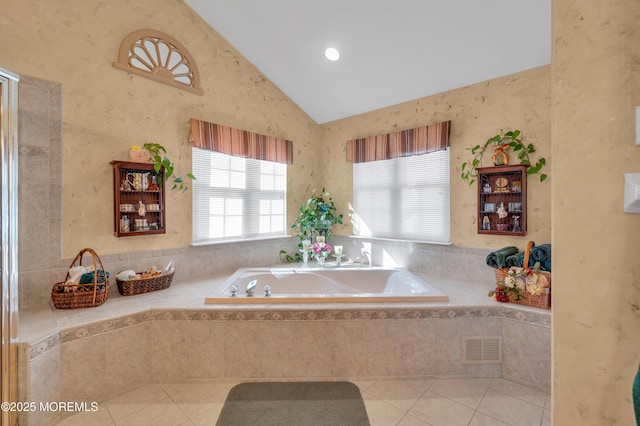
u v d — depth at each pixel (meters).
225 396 2.07
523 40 2.52
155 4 2.93
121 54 2.71
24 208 2.26
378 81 3.39
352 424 1.79
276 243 3.97
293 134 4.13
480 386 2.18
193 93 3.20
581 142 0.77
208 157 3.36
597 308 0.75
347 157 4.05
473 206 3.10
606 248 0.73
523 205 2.72
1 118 1.66
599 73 0.74
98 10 2.60
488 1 2.33
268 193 3.94
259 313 2.24
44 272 2.35
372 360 2.26
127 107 2.76
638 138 0.69
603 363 0.74
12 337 1.65
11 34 2.21
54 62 2.38
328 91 3.79
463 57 2.83
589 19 0.76
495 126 2.94
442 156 3.34
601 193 0.74
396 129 3.66
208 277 3.26
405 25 2.71
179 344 2.23
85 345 1.96
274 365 2.25
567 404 0.79
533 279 2.23
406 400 2.02
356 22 2.82
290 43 3.27
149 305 2.30
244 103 3.62
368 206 3.97
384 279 3.40
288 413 1.89
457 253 3.20
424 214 3.48
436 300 2.37
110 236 2.67
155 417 1.86
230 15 3.16
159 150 2.94
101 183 2.62
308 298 2.36
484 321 2.29
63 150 2.43
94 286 2.23
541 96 2.68
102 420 1.83
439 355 2.27
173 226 3.07
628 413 0.71
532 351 2.16
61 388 1.86
